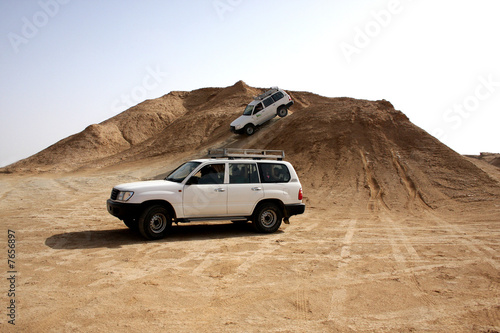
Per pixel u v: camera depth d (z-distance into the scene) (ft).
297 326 14.67
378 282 20.27
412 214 49.49
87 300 16.90
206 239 30.35
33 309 15.76
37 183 78.64
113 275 20.53
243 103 168.45
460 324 15.15
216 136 127.65
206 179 31.45
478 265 23.86
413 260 24.95
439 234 34.58
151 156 126.62
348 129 89.86
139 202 29.04
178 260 23.86
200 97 216.54
